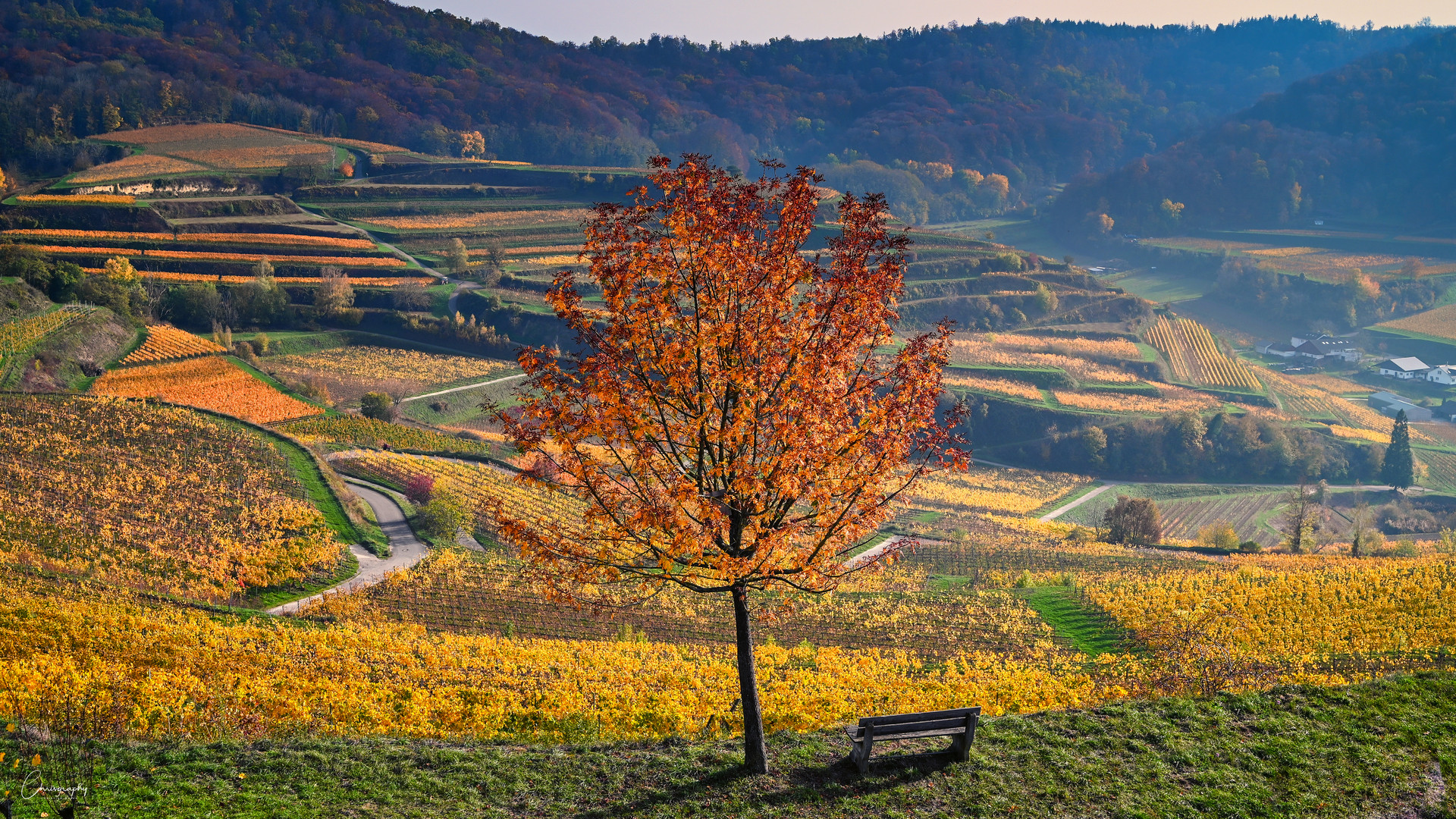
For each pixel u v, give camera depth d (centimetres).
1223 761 1625
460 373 13200
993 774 1563
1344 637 4600
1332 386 19512
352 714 2731
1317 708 1814
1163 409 14850
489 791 1509
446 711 2791
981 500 11594
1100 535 9600
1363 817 1461
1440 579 5591
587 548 1709
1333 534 10919
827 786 1525
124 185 18325
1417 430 16588
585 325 1576
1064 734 1717
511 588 5456
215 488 6278
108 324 11238
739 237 1529
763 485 1473
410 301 15362
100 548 5022
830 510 1556
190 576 4919
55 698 2423
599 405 1552
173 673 3003
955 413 1620
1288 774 1580
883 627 5272
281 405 9831
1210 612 5175
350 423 9581
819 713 3017
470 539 6819
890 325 1647
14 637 3209
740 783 1530
